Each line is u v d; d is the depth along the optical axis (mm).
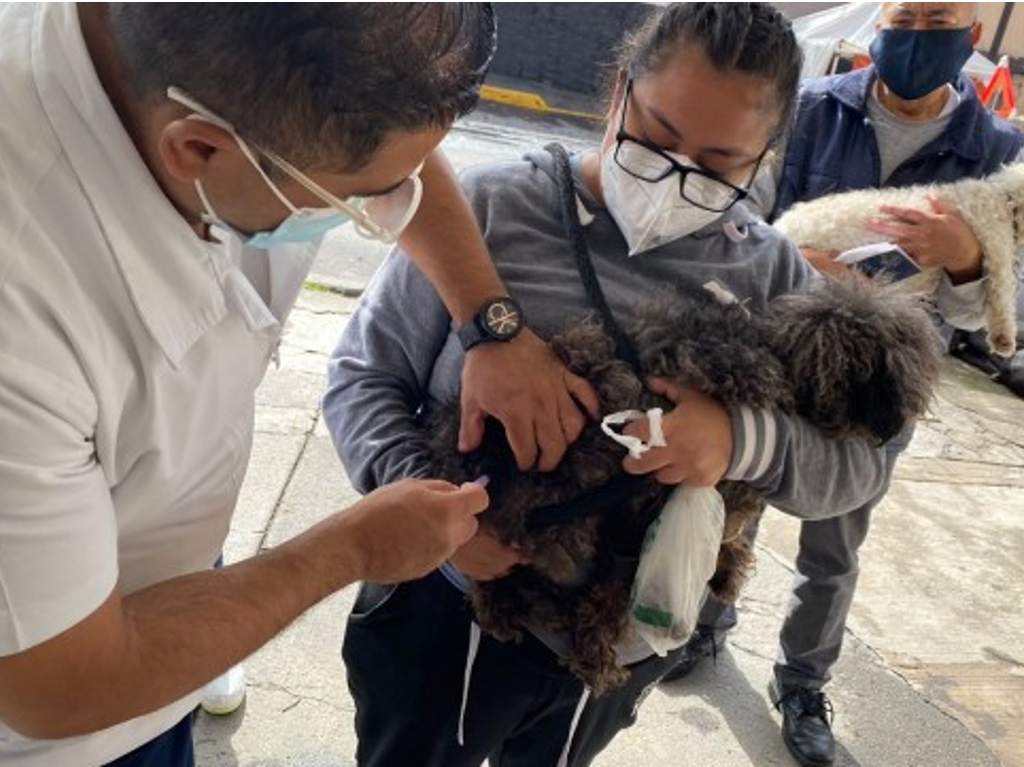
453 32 820
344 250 5617
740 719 2527
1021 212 2119
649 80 1220
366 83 768
